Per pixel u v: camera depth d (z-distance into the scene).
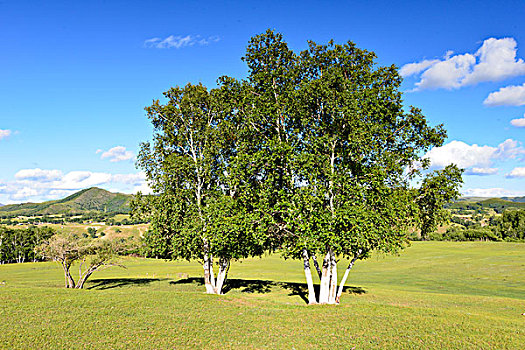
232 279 49.09
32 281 50.19
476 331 17.36
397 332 17.34
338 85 26.38
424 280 51.28
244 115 29.59
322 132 26.98
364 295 34.50
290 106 27.05
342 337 16.70
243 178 27.64
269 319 20.59
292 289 38.97
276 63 28.98
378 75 27.64
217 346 15.52
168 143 35.69
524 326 18.91
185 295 29.00
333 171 25.91
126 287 42.03
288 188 26.56
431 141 26.98
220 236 27.17
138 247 44.66
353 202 23.97
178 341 15.98
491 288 42.31
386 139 26.97
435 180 25.48
